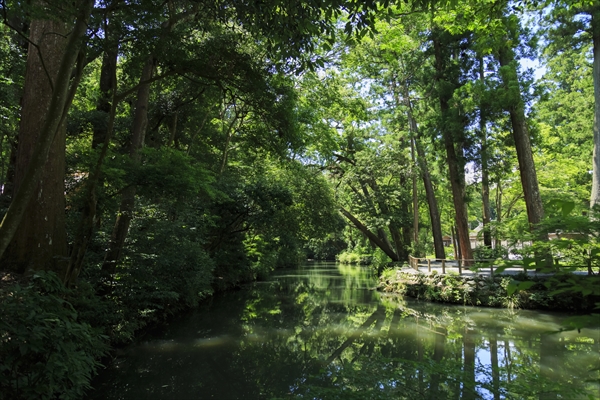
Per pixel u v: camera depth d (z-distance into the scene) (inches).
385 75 852.6
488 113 618.5
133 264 383.6
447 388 167.0
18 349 154.7
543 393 154.4
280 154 568.7
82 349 197.0
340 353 336.5
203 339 383.2
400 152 871.1
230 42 317.1
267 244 949.2
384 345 358.0
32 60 277.0
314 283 939.3
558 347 341.1
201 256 496.1
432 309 541.6
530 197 579.5
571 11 550.6
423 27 710.5
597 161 599.8
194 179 321.1
